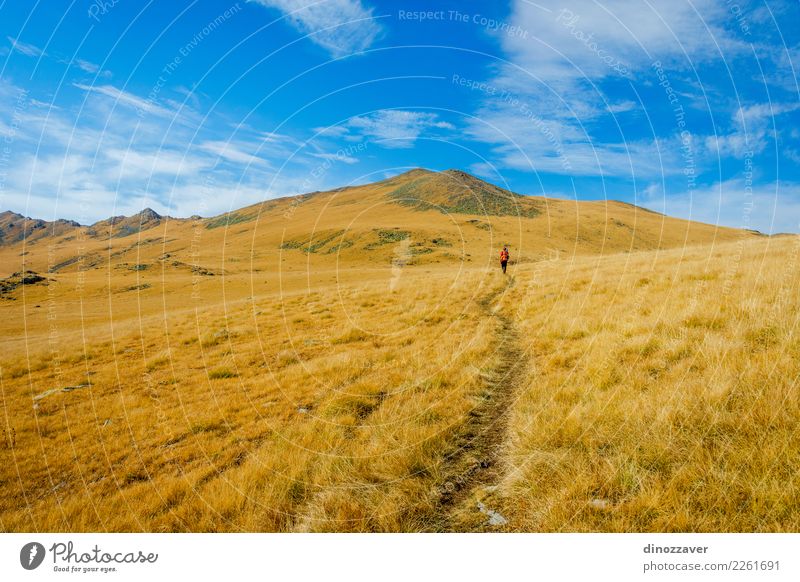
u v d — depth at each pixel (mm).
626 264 18375
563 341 9281
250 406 8203
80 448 7137
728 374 5352
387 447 5766
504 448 5660
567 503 4207
